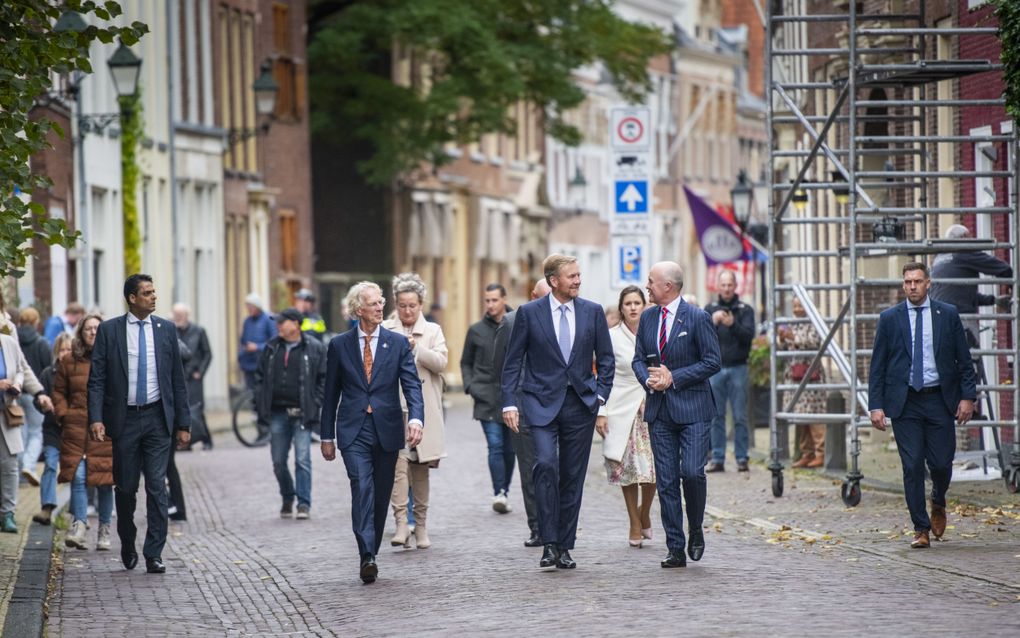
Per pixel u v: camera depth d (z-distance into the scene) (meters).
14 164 17.03
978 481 24.80
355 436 18.83
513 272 82.12
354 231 68.44
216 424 46.56
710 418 18.58
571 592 16.95
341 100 64.94
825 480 27.09
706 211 40.91
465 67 62.69
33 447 27.16
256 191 59.06
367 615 16.34
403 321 21.14
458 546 21.02
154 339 19.77
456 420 46.75
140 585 18.67
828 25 39.38
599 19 63.91
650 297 18.83
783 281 45.03
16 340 22.97
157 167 51.09
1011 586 16.30
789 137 46.69
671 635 14.42
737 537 20.88
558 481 18.77
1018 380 23.44
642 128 32.75
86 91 43.78
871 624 14.61
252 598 17.72
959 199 30.09
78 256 41.25
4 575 18.69
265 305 60.19
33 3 16.91
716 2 107.88
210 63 56.31
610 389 18.86
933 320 19.41
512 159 82.25
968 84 29.47
